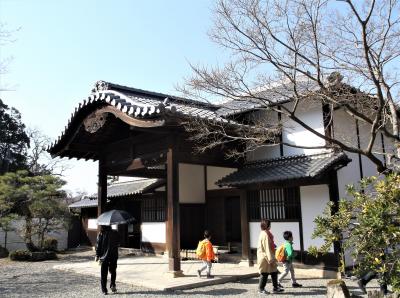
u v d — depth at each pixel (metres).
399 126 7.59
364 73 7.49
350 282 9.19
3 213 16.77
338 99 7.92
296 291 8.48
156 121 9.61
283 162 11.52
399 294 4.63
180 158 10.70
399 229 4.15
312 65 7.06
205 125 9.95
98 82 12.20
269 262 8.13
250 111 11.90
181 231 14.91
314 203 10.46
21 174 17.81
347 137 10.71
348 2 6.25
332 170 10.01
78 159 14.76
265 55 7.40
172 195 10.29
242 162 12.50
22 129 36.34
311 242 10.39
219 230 14.57
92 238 22.25
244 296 8.08
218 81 7.81
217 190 14.80
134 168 12.18
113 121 11.92
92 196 22.09
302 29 7.26
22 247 20.59
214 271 10.73
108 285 9.59
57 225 18.19
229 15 7.50
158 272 10.97
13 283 10.38
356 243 4.68
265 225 8.42
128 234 19.03
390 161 7.07
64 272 12.20
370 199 4.81
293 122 11.59
